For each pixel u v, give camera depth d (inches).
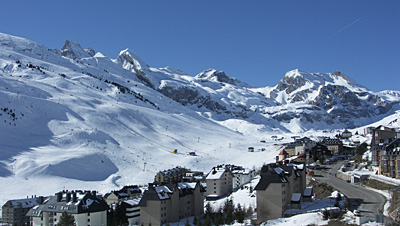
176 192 7263.8
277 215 6048.2
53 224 7027.6
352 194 6535.4
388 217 4928.6
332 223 4911.4
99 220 7066.9
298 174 7012.8
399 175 7263.8
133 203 7445.9
